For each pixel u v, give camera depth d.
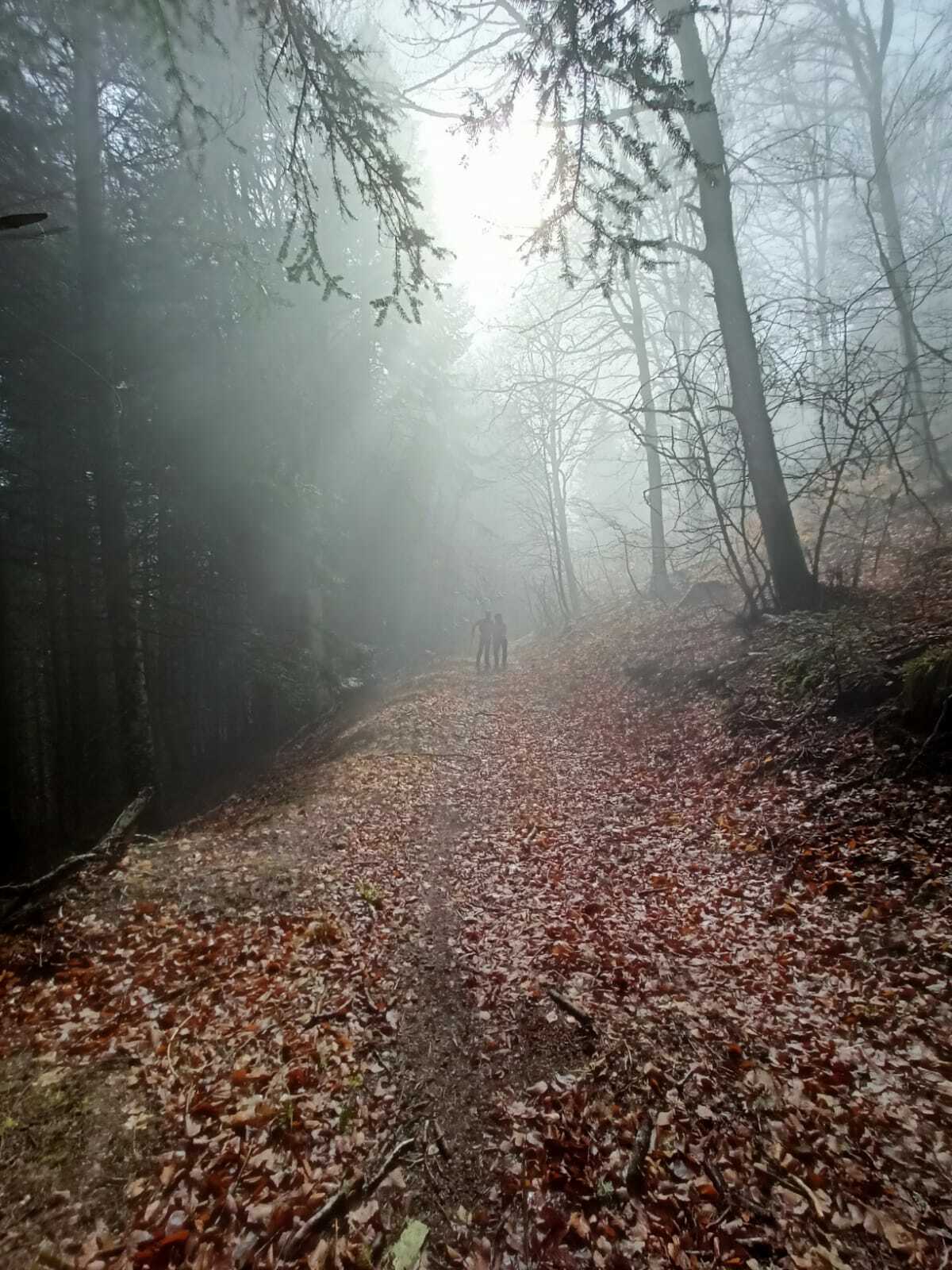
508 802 8.58
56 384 10.95
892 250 15.47
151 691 16.91
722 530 10.98
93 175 9.50
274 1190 3.13
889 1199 2.72
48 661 16.86
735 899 5.11
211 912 5.88
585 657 16.64
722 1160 3.01
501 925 5.45
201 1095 3.72
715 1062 3.58
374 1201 3.05
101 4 5.48
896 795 5.43
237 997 4.66
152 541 14.99
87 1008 4.62
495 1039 4.06
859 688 6.87
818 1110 3.17
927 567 9.45
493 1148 3.29
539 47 4.75
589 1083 3.59
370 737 13.13
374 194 5.24
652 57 4.69
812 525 14.79
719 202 9.89
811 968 4.16
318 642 17.56
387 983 4.75
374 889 6.25
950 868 4.49
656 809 7.22
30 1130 3.53
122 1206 3.08
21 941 5.43
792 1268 2.53
